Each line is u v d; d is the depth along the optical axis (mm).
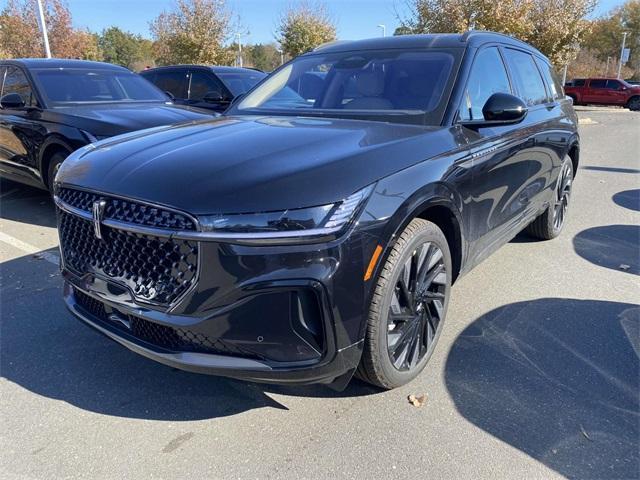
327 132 2799
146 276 2295
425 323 2883
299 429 2539
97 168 2537
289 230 2102
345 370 2344
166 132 3016
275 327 2168
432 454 2375
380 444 2436
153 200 2203
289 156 2398
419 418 2615
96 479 2229
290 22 32250
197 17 26000
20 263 4645
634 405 2730
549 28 22797
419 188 2539
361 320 2320
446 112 3123
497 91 3762
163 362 2320
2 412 2652
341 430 2531
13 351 3211
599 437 2488
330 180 2229
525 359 3156
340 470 2279
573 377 2973
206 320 2170
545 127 4375
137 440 2465
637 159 11867
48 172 5988
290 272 2117
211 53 26172
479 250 3453
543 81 4871
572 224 6188
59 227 2775
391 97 3348
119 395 2803
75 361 3113
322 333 2227
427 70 3422
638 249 5262
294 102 3689
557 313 3777
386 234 2344
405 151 2631
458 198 2912
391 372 2646
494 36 4027
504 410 2680
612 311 3820
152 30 30766
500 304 3918
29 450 2395
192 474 2258
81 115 5668
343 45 4094
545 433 2514
